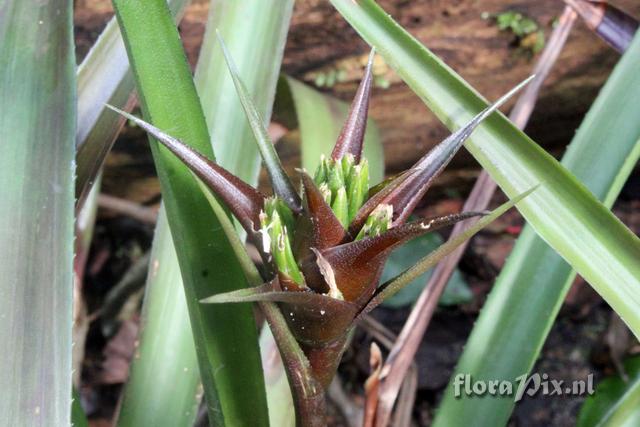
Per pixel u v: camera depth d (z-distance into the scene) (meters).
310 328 0.26
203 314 0.32
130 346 0.84
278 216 0.25
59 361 0.29
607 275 0.32
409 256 0.77
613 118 0.39
